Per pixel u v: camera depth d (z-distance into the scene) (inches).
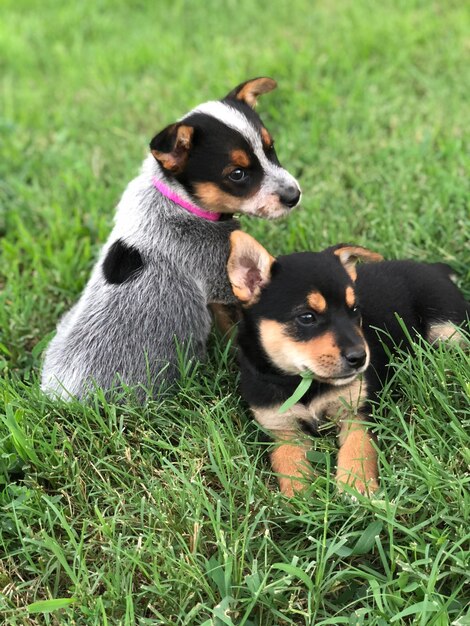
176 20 72.9
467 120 50.3
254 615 27.7
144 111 57.1
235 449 31.8
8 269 43.8
